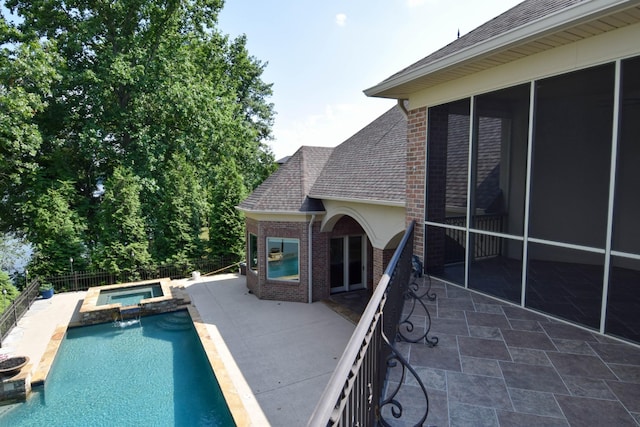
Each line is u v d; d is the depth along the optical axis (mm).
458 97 5906
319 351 10875
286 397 8484
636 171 4047
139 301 16078
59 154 18938
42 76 15742
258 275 15969
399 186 10375
